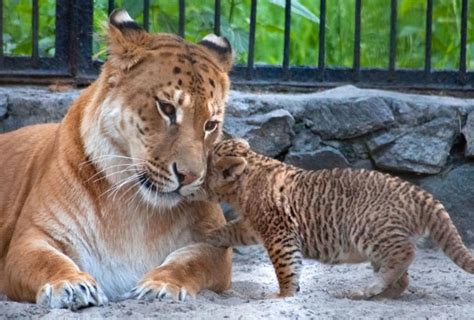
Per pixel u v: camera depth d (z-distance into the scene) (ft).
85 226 34.76
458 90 46.98
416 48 57.36
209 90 33.83
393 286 34.96
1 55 45.78
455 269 40.57
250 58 46.57
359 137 44.78
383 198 34.09
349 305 32.09
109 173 34.47
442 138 44.65
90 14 45.78
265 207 35.09
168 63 33.81
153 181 33.30
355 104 44.52
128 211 34.83
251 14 46.29
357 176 34.81
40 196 35.22
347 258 34.88
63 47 45.96
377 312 31.12
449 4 57.21
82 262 34.83
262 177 35.55
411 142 44.62
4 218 37.42
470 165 44.91
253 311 30.83
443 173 44.91
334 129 44.57
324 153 44.52
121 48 34.35
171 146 33.17
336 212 34.63
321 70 46.83
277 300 32.60
